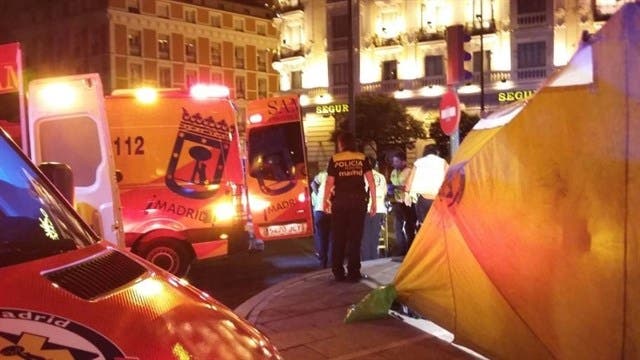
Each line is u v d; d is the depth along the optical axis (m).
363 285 8.34
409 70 45.62
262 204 10.63
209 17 60.75
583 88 4.36
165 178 9.11
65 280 2.20
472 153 5.47
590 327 4.33
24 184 2.98
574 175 4.42
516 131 4.86
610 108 4.17
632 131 4.05
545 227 4.64
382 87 46.00
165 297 2.39
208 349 2.11
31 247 2.52
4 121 9.16
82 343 1.87
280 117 10.78
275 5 51.34
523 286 4.82
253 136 10.71
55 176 3.68
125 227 8.92
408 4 45.78
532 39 41.88
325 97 47.66
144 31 56.44
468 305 5.43
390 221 15.11
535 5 41.69
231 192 9.41
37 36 61.72
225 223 9.34
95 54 56.00
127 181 8.97
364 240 10.46
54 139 6.86
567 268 4.47
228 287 9.33
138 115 9.08
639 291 4.04
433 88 44.38
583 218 4.36
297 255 12.37
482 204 5.18
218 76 61.28
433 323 6.23
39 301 2.00
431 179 9.99
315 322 6.55
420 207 10.12
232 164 9.46
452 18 44.53
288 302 7.47
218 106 9.45
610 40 4.20
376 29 46.97
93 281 2.28
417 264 6.16
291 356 5.52
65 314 1.97
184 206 9.16
